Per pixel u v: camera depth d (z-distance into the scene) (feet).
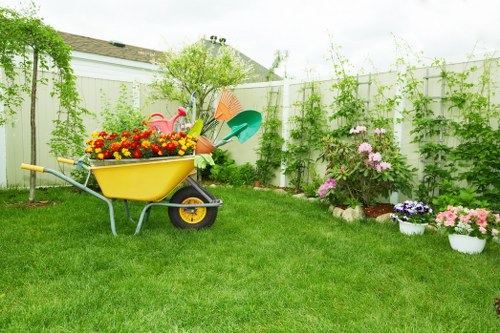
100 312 5.98
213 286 7.19
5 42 13.23
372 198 14.51
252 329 5.73
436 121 13.28
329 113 17.81
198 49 20.74
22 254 8.46
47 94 17.76
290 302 6.59
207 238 10.18
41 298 6.41
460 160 12.67
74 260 8.12
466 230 9.80
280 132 20.57
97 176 10.08
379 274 8.03
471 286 7.49
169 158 10.23
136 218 12.25
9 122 16.76
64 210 12.95
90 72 27.07
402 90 14.67
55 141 15.85
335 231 11.47
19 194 15.55
